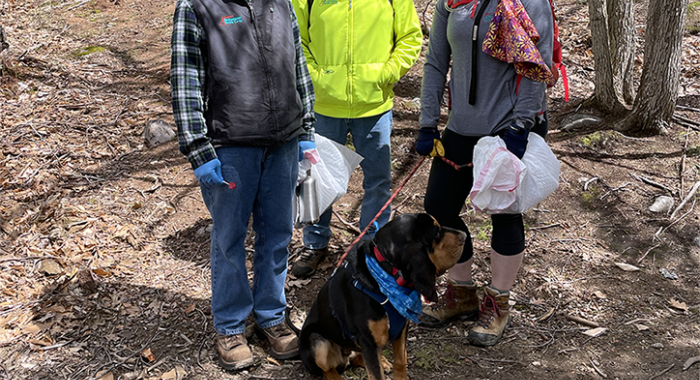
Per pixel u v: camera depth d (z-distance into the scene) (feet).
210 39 8.25
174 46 8.18
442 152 9.86
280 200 9.42
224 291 9.42
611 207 14.40
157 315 11.01
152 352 10.05
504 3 8.50
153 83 20.61
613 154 16.40
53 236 13.09
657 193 14.74
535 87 8.76
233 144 8.59
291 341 9.98
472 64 9.07
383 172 12.10
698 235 13.21
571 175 15.56
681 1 15.58
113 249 12.94
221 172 8.63
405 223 8.51
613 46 17.99
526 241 13.46
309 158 9.95
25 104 18.66
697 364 9.48
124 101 19.34
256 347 10.30
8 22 25.43
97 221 13.70
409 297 8.37
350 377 9.70
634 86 19.25
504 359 9.87
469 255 10.42
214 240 9.33
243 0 8.45
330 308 8.95
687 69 20.11
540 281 12.03
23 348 10.02
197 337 10.44
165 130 17.15
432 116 9.80
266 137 8.72
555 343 10.25
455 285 10.69
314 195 10.28
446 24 9.62
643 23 22.53
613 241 13.38
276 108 8.74
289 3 9.17
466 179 10.06
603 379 9.30
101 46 23.25
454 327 10.84
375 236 8.77
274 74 8.67
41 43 23.31
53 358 9.86
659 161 15.98
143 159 16.46
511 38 8.46
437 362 9.85
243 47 8.40
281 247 9.70
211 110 8.59
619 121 17.47
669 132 17.03
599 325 10.68
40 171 15.48
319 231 12.37
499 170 8.80
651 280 12.02
